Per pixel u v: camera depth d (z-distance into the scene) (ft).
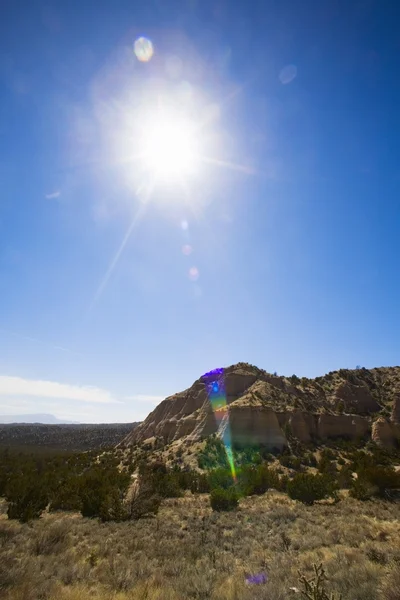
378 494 107.45
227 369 367.45
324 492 98.68
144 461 218.18
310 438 241.55
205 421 255.09
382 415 282.36
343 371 379.35
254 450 212.23
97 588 31.73
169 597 28.32
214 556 42.37
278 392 299.99
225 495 91.91
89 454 289.74
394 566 27.96
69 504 96.63
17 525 66.95
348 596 25.48
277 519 73.05
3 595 27.53
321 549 44.93
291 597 25.73
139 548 50.16
